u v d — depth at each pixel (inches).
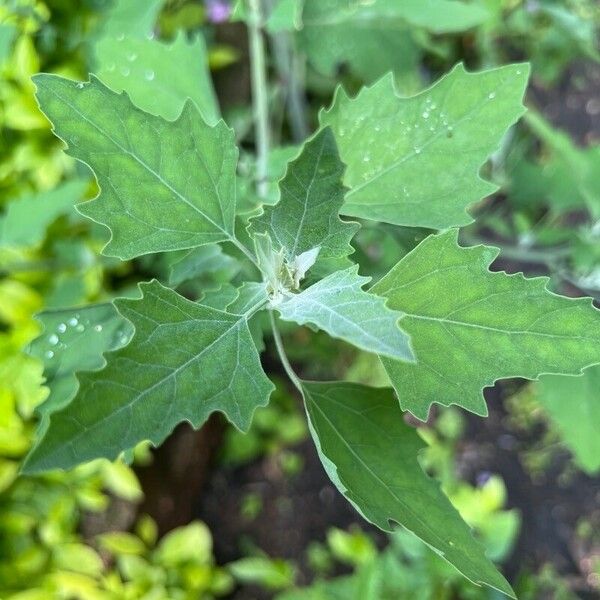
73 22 17.7
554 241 15.9
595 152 14.8
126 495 21.5
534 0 18.8
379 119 8.3
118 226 7.2
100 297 18.5
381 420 7.8
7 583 20.2
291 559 26.4
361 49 17.1
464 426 28.0
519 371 6.7
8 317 18.6
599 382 12.3
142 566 21.9
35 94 6.7
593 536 27.3
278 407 26.1
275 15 12.1
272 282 7.3
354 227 7.0
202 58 11.4
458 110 8.1
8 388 17.7
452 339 6.8
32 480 20.4
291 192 6.7
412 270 6.8
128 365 6.2
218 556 26.2
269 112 20.5
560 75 29.9
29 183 19.0
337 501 27.1
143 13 13.0
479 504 22.9
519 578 26.4
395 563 21.6
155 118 7.1
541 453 27.9
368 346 5.4
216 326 6.8
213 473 27.0
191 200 7.5
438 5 12.7
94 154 7.0
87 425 5.8
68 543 20.9
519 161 16.6
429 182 8.2
